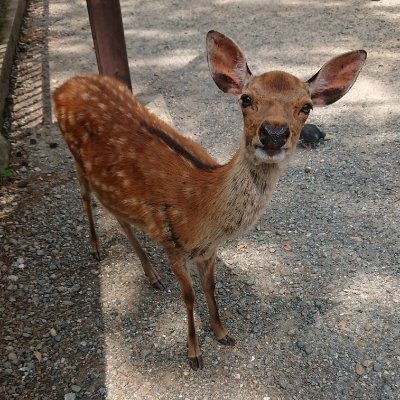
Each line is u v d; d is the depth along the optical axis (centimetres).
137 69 175
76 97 89
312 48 181
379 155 129
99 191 88
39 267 101
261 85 66
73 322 92
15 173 126
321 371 83
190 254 79
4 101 151
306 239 107
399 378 81
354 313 91
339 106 149
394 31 190
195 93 160
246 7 219
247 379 82
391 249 104
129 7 226
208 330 91
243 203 70
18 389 81
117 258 105
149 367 85
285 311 93
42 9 222
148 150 81
